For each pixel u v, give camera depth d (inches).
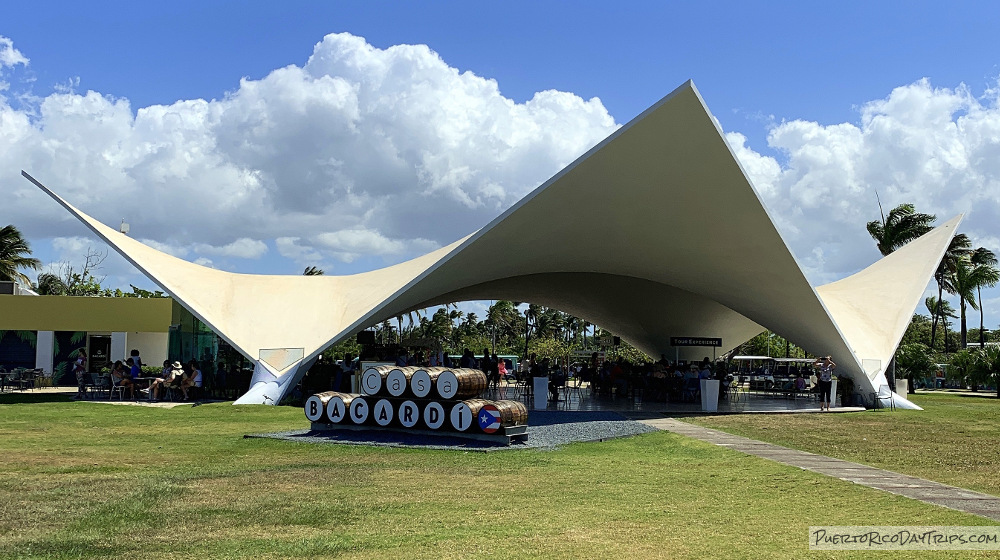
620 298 1098.7
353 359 797.2
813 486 298.8
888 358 810.8
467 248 645.3
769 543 203.5
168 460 348.2
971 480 323.9
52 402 703.1
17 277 1834.4
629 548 196.2
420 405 444.5
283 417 558.9
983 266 1492.4
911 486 304.0
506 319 3550.7
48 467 321.4
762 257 664.4
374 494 268.5
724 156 542.9
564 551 192.1
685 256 721.6
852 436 496.7
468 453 381.7
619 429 502.0
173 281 759.7
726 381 898.1
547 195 593.9
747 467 350.0
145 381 799.7
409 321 2481.5
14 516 227.1
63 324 1019.9
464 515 235.1
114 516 227.9
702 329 1143.6
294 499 257.3
